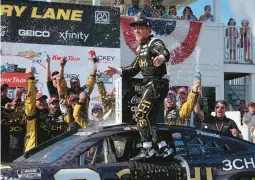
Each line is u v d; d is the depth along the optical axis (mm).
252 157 7211
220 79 15688
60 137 7289
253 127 12562
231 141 7371
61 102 11875
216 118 10250
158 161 6816
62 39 13180
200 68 15406
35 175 6129
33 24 12914
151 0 15930
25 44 12820
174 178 6742
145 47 7121
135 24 7152
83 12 13367
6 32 12641
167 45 15031
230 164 7047
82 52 13344
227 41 16156
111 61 13578
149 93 6922
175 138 7102
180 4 19719
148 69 7055
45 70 12984
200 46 15422
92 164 6477
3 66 11711
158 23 14930
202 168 6883
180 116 9680
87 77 13367
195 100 9523
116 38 13641
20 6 12789
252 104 13664
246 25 16391
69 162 6402
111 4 18859
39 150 7117
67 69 13180
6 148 10125
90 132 6949
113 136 6820
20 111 10281
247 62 16391
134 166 6578
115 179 6414
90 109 13180
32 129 9633
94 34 13461
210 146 7242
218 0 16094
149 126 6848
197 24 15352
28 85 9508
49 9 13078
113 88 13523
